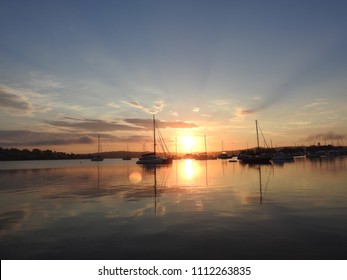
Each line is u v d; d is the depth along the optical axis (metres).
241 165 83.69
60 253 10.84
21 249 11.31
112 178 42.88
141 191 27.17
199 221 14.91
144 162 94.94
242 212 16.89
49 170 69.75
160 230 13.42
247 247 10.92
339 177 36.16
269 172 49.56
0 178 45.31
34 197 24.34
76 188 30.31
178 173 53.12
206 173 51.84
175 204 19.95
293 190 25.48
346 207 17.72
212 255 10.27
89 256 10.49
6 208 19.55
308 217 15.30
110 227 14.19
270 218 15.27
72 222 15.38
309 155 149.25
